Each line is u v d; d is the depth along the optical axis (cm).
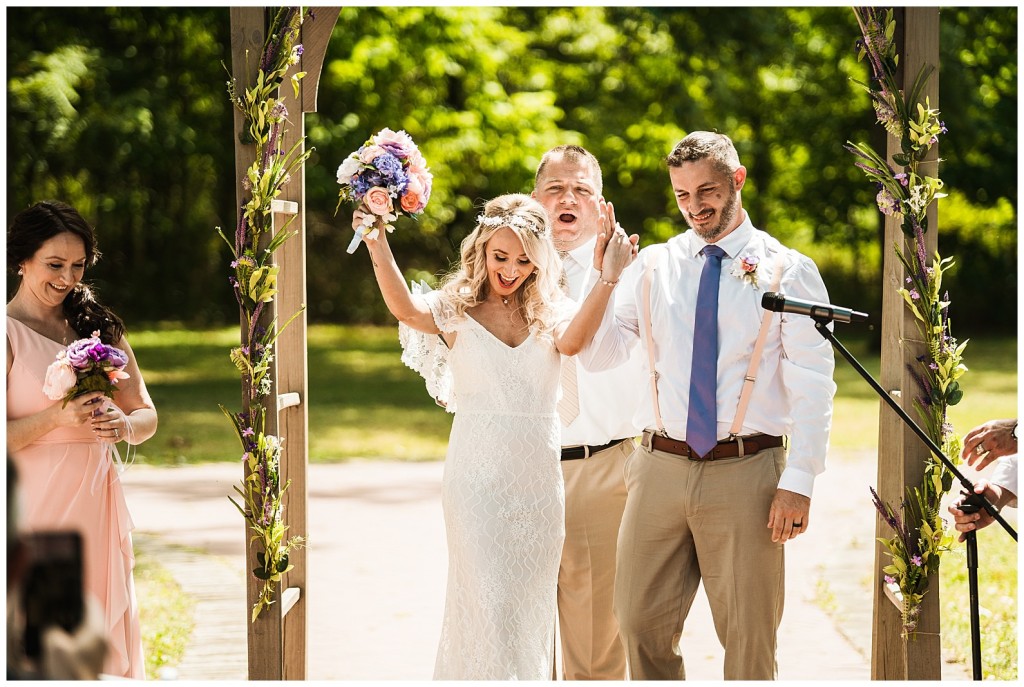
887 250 507
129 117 1942
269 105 471
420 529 1001
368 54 2025
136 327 3027
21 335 452
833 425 1585
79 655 192
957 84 2375
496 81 2328
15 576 195
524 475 469
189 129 2048
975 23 2431
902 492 485
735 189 469
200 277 3170
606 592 531
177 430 1533
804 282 463
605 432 523
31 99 1791
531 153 2244
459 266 491
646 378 479
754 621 454
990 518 434
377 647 674
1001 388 1822
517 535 466
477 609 463
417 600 777
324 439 1509
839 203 2859
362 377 2214
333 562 884
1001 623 694
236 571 856
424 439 1516
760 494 455
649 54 2588
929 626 480
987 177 2573
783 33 2636
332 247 3203
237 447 1417
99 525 458
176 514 1056
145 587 809
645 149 2611
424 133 2178
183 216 2953
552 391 481
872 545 941
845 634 701
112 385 450
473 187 2602
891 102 483
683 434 464
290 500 516
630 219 3117
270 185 471
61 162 2092
